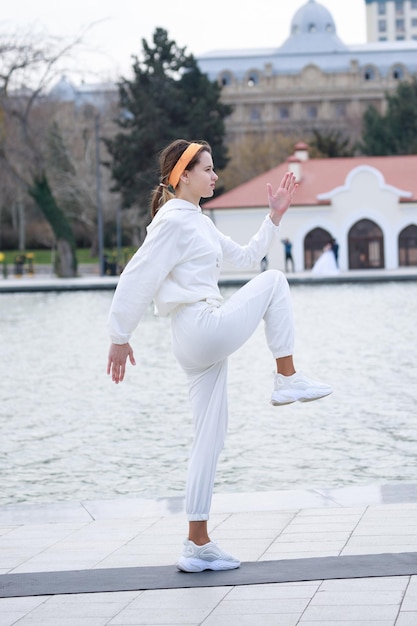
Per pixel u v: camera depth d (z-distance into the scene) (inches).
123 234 3892.7
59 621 212.5
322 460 458.0
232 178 4138.8
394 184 2662.4
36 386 719.7
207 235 249.8
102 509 326.6
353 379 693.3
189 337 243.8
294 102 6077.8
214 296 246.1
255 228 2600.9
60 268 2454.5
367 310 1252.5
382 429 522.9
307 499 322.0
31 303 1632.6
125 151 2832.2
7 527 306.2
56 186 3503.9
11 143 2359.7
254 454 475.2
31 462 478.0
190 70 3019.2
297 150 2778.1
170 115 2947.8
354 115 5344.5
